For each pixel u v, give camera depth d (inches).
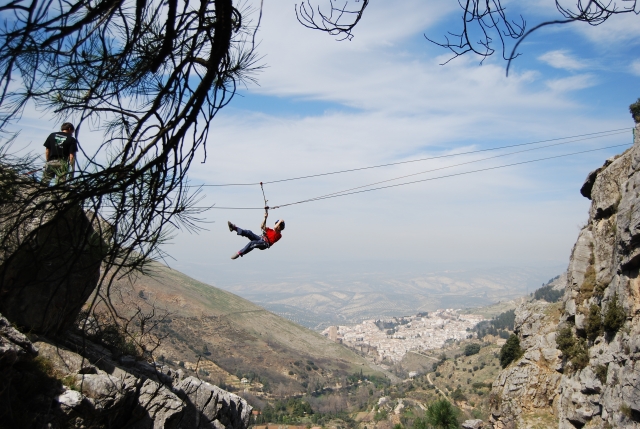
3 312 426.3
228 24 194.5
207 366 5492.1
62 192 197.6
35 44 169.2
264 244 550.3
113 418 446.3
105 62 205.5
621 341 1421.0
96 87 205.9
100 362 489.7
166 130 204.2
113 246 203.8
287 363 7539.4
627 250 1456.7
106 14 167.3
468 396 4079.7
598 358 1519.4
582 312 1733.5
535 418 1800.0
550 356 1914.4
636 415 1257.4
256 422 3956.7
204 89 201.0
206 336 6786.4
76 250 200.8
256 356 7214.6
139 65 220.7
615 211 1720.0
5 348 371.6
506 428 1894.7
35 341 433.1
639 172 1477.6
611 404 1364.4
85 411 411.2
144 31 203.6
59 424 387.2
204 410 634.8
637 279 1429.6
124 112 220.1
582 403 1550.2
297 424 4163.4
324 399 6141.7
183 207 231.1
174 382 616.1
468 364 5073.8
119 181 204.5
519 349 2166.6
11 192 199.6
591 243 1835.6
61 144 337.4
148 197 218.1
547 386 1855.3
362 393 6520.7
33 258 200.8
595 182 1867.6
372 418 4156.0
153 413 490.3
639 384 1253.1
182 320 6737.2
